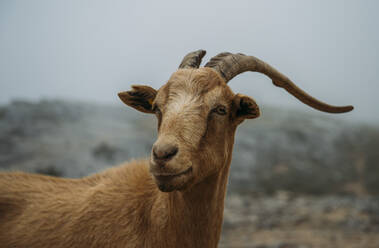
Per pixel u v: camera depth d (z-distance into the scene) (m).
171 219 3.11
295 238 8.59
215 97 2.90
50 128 18.59
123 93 3.38
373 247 7.78
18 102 20.70
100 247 3.34
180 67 3.35
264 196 16.45
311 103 3.98
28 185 3.93
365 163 21.42
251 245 8.04
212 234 3.20
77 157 15.99
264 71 3.68
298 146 22.72
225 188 3.35
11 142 16.56
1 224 3.71
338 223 9.82
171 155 2.55
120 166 3.96
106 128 20.25
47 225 3.55
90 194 3.65
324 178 19.62
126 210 3.41
